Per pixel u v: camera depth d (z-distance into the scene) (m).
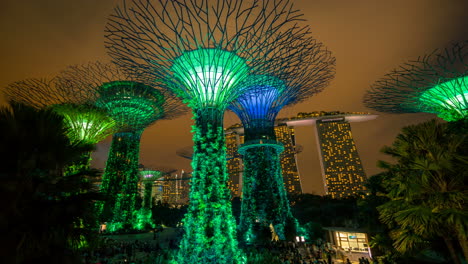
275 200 23.12
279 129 198.38
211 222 12.20
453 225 7.54
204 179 12.91
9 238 4.73
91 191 6.26
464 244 7.46
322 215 38.97
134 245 23.92
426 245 9.06
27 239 4.88
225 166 13.60
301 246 21.67
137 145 37.81
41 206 5.33
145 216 38.03
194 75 14.08
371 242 11.78
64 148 6.50
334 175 185.12
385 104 17.97
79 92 17.88
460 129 8.52
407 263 10.44
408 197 8.13
